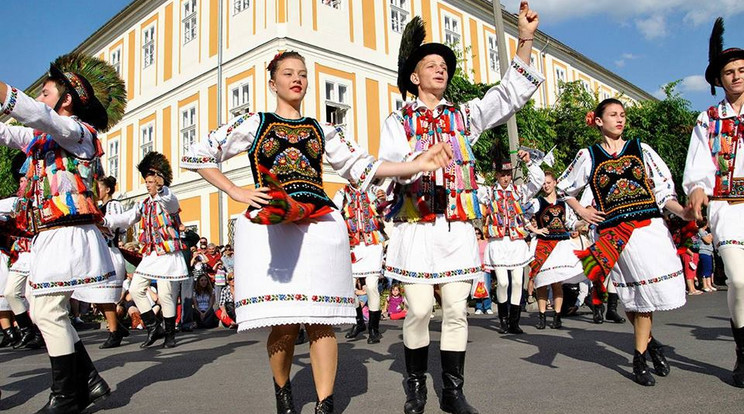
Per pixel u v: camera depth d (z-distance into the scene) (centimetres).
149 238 692
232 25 1736
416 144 342
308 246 293
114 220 650
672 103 1903
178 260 701
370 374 448
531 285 1096
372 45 1844
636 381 385
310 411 329
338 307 297
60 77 366
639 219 398
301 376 443
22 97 307
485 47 2408
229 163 1672
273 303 284
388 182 352
